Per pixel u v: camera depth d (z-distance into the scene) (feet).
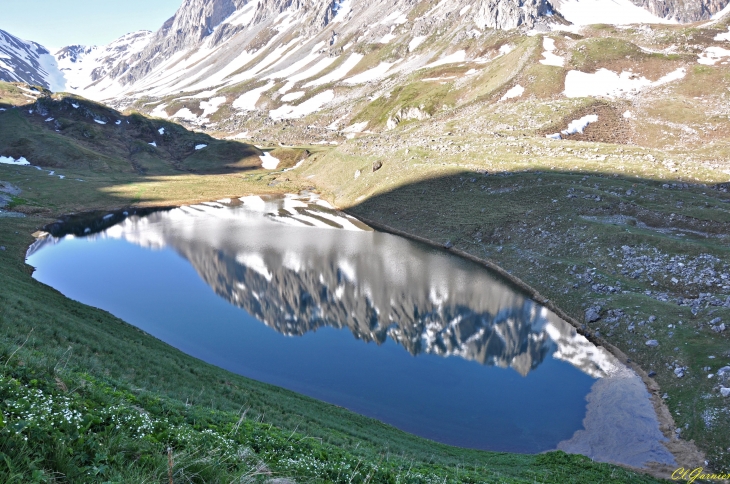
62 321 107.55
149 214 415.44
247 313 203.92
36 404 31.53
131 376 83.87
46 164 558.15
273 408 99.09
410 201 352.28
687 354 142.10
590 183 284.41
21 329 84.02
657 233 218.38
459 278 235.81
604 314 177.88
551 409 135.13
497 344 172.65
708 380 128.98
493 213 291.17
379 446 88.79
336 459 51.39
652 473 106.32
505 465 94.94
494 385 147.43
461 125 483.10
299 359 163.73
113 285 236.84
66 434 29.66
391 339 178.81
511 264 242.99
